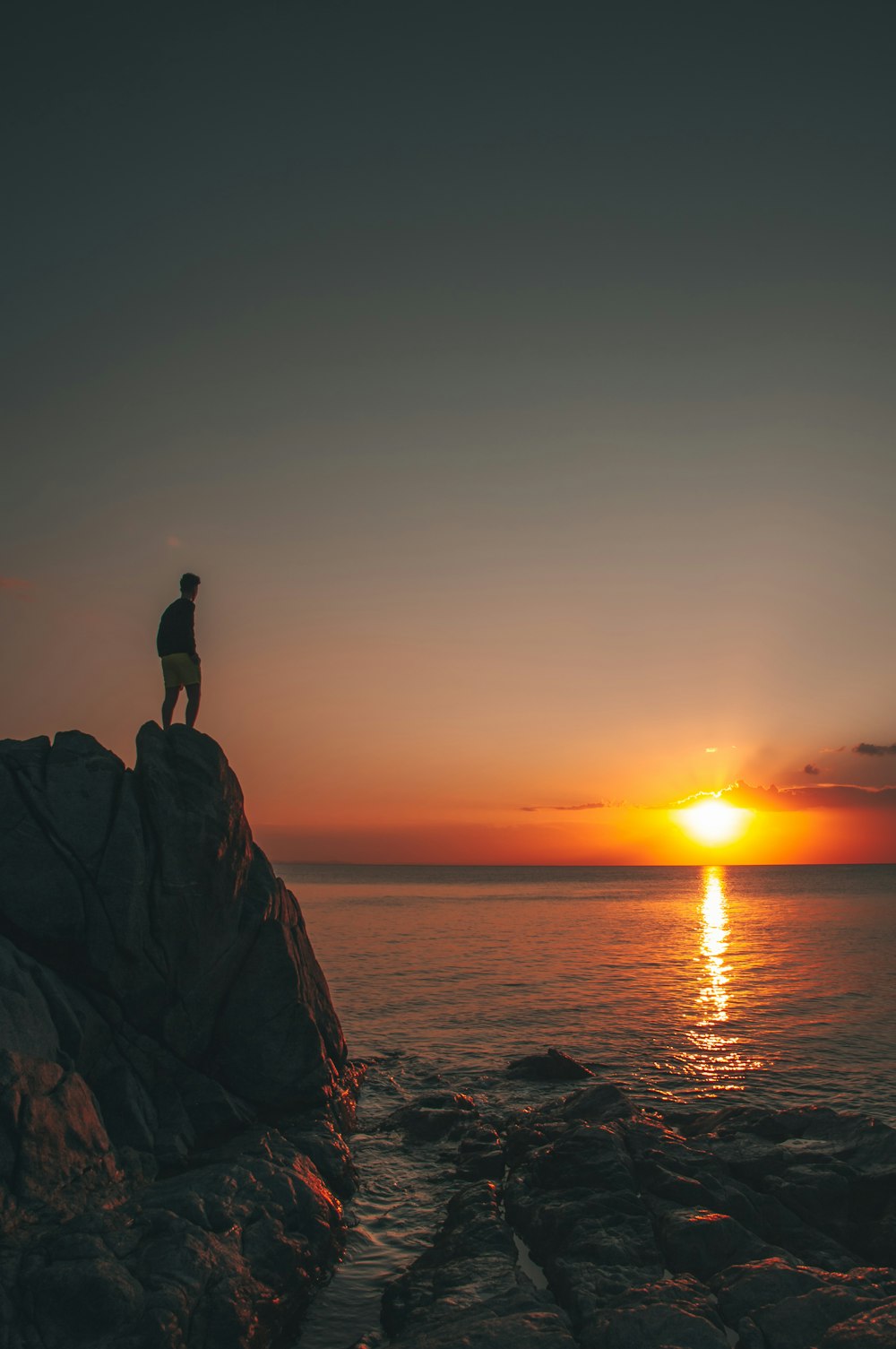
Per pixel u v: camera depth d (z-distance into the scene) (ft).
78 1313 27.94
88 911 45.57
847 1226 37.76
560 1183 41.60
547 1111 55.57
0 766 48.73
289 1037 52.37
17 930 44.73
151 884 47.62
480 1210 41.29
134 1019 47.16
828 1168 40.98
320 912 277.23
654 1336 27.84
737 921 245.86
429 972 133.69
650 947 172.35
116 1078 43.86
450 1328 29.86
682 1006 104.88
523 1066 72.13
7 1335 27.09
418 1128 56.49
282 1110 51.44
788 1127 46.85
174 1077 47.29
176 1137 42.98
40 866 46.11
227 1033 50.88
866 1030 90.84
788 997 111.86
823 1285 31.63
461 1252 37.45
